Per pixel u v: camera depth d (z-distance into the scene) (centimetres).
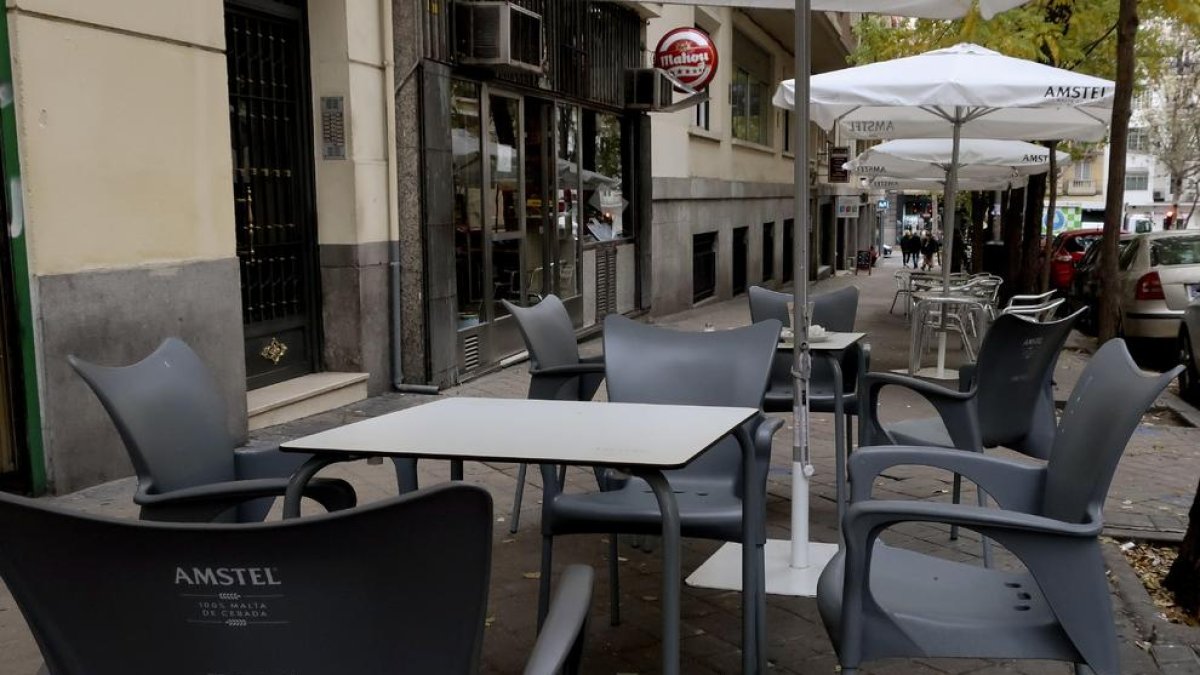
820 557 460
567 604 186
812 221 3152
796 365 439
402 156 886
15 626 386
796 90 423
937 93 726
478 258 1016
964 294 1125
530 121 1151
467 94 982
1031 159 1220
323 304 852
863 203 4359
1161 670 360
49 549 153
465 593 152
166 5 612
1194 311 1002
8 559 154
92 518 148
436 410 329
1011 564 464
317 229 844
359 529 149
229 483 277
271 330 796
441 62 908
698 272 1933
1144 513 566
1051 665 360
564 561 468
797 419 441
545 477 338
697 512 331
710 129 1998
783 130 2747
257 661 155
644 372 401
